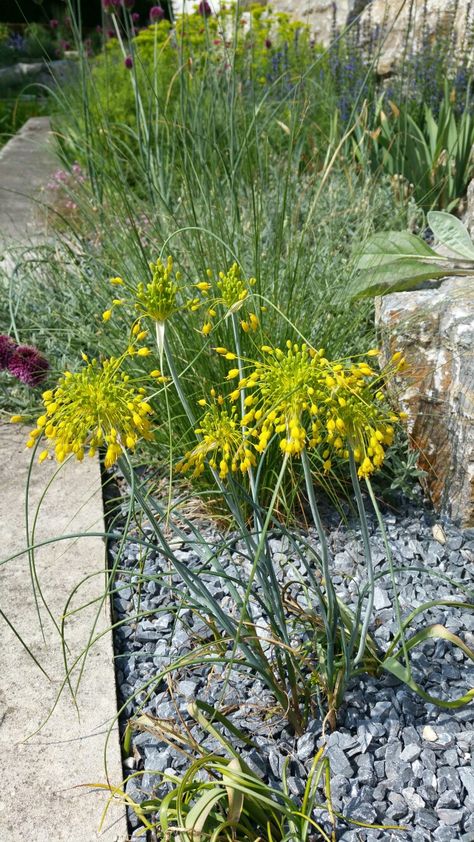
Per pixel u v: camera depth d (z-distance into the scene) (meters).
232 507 1.89
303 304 3.11
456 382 2.68
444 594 2.48
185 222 3.50
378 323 3.11
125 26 4.10
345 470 2.93
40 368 2.93
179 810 1.62
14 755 1.97
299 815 1.65
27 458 3.30
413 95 5.76
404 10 6.49
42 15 22.31
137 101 3.97
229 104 3.95
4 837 1.77
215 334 2.78
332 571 2.55
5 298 3.87
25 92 14.77
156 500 2.92
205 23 3.98
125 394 1.55
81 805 1.84
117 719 2.07
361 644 1.91
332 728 1.99
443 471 2.82
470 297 2.82
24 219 6.03
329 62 6.42
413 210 4.50
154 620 2.41
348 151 5.27
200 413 2.83
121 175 3.99
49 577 2.60
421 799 1.83
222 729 2.01
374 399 1.70
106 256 3.61
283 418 1.52
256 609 2.38
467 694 1.93
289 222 3.39
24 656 2.28
